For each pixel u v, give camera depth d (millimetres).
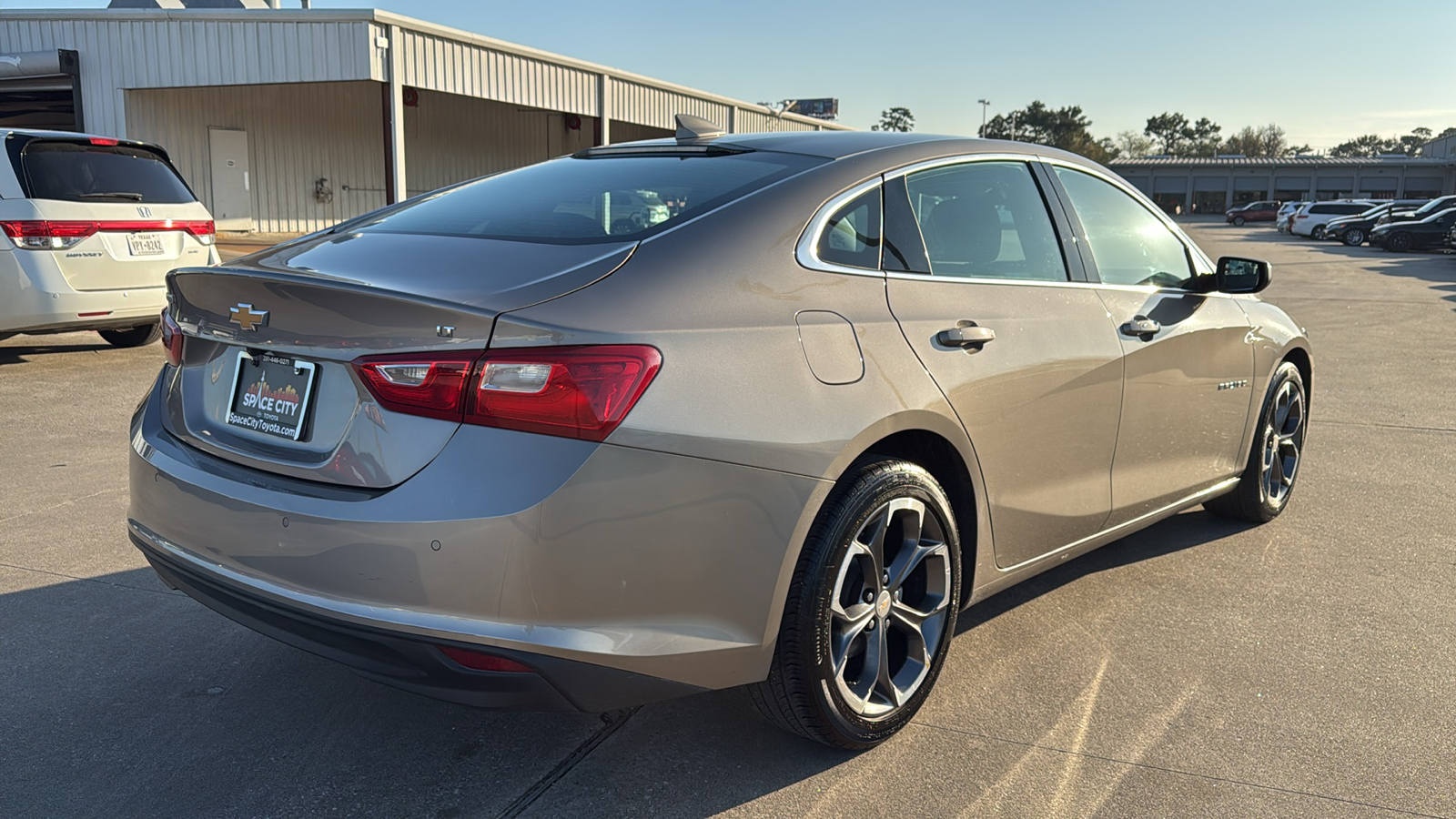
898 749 2484
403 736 2516
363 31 15438
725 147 2828
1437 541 4102
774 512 2125
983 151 2973
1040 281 2941
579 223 2389
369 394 2004
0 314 6820
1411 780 2367
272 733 2518
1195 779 2359
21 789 2254
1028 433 2768
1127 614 3330
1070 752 2475
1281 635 3170
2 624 3109
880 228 2566
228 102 19719
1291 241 39875
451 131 25562
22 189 6871
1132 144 123750
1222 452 3826
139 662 2887
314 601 2004
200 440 2332
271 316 2160
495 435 1908
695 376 2031
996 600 3455
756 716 2641
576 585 1929
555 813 2205
